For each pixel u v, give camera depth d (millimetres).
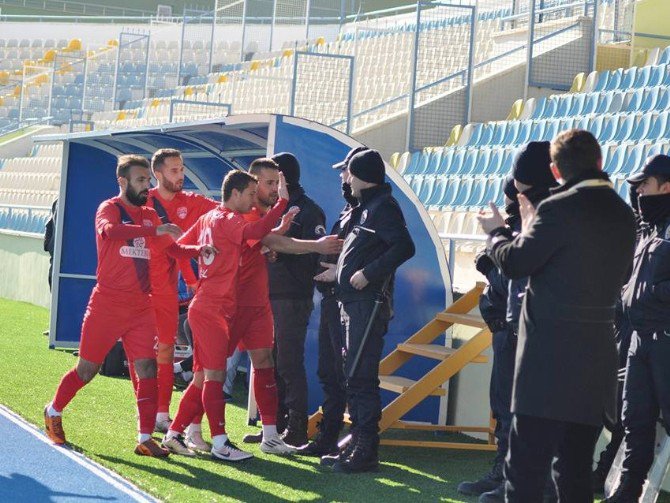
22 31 39969
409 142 17047
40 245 17422
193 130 9156
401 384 7762
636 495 5777
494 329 6215
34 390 8961
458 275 10992
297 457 7160
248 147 9602
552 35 17281
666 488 6559
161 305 7758
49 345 11719
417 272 8555
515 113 16594
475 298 8305
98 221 6754
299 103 23281
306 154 8312
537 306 4438
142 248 6832
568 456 4625
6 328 13555
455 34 19984
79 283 11844
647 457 5762
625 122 14188
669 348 5586
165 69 33188
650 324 5641
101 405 8586
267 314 7145
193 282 7930
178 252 6902
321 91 22531
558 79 17250
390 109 19750
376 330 6762
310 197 8305
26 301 17812
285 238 6855
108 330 6801
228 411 8992
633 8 17734
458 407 8555
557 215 4402
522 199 4645
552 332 4398
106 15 43062
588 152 4520
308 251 6852
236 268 6777
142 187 6828
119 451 6926
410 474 6855
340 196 8375
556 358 4379
